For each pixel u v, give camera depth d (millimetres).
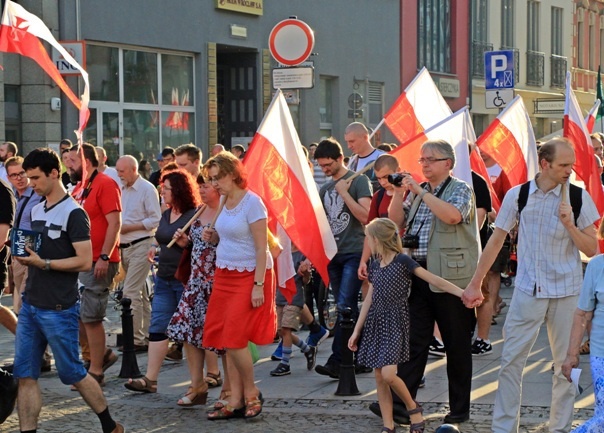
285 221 11898
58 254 9742
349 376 12117
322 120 39312
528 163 15484
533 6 56406
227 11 33062
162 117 30922
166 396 12305
